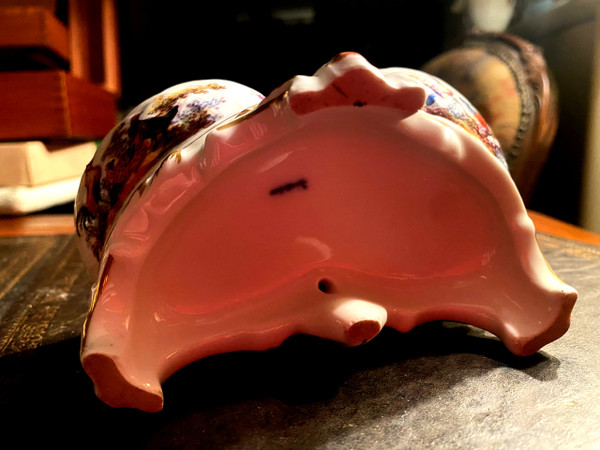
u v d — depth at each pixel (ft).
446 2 2.09
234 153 0.46
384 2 2.09
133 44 2.41
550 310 0.54
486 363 0.57
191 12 2.27
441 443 0.44
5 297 0.91
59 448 0.45
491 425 0.46
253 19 2.22
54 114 1.91
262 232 0.52
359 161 0.51
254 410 0.50
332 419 0.48
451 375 0.55
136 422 0.48
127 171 0.56
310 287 0.56
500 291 0.59
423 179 0.53
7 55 1.92
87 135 2.12
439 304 0.60
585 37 1.82
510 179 0.53
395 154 0.51
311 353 0.61
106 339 0.44
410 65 2.15
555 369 0.56
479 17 1.94
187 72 2.36
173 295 0.51
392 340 0.64
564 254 1.11
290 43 2.22
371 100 0.44
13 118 1.91
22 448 0.45
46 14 1.83
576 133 1.91
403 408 0.49
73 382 0.57
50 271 1.08
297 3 2.18
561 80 2.00
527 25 2.06
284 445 0.44
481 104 1.73
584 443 0.44
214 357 0.61
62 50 2.03
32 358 0.64
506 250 0.57
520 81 1.65
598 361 0.58
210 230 0.50
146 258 0.47
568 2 1.79
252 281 0.55
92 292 0.48
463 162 0.51
